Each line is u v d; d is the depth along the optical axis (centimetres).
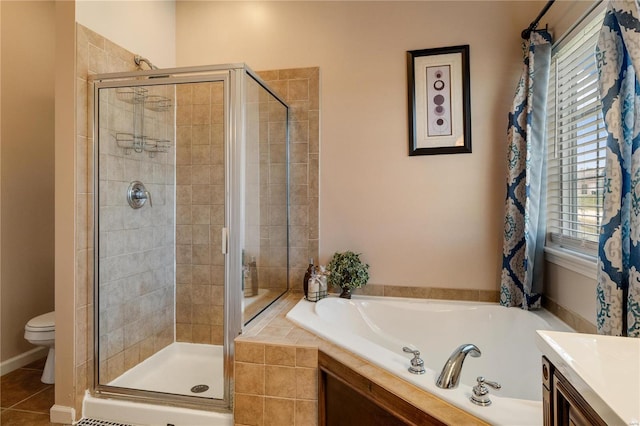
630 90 125
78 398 196
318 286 233
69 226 195
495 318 215
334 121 254
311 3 257
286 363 168
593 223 174
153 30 255
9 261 263
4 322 258
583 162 181
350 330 225
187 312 232
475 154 235
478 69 234
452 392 124
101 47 211
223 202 215
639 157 118
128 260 223
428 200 242
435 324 223
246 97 205
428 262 243
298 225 260
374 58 248
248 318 203
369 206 250
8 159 263
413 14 243
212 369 223
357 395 145
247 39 267
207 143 220
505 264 219
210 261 228
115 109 214
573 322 184
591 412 66
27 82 275
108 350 210
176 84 208
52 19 294
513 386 190
